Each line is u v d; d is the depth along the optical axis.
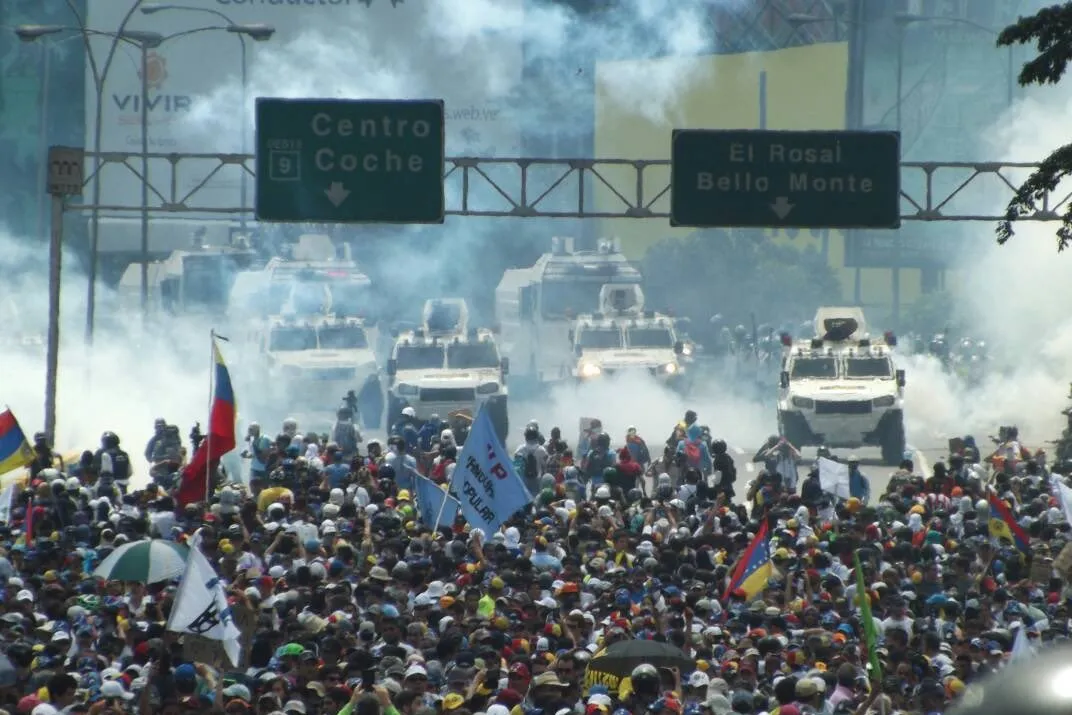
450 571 67.94
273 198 108.31
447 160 109.31
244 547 68.75
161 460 103.94
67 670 48.22
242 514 75.00
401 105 108.31
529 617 58.12
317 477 92.69
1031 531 80.94
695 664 50.62
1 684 43.78
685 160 109.62
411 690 44.81
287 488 85.25
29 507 73.06
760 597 65.00
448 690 49.22
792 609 63.31
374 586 59.38
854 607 63.94
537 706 45.44
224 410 77.31
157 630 52.62
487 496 76.69
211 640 50.84
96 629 55.09
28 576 62.59
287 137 108.12
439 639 54.62
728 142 109.50
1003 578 70.19
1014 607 64.88
